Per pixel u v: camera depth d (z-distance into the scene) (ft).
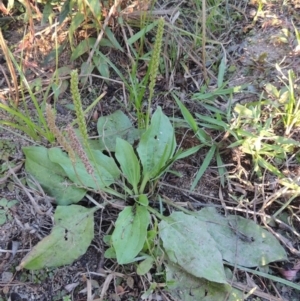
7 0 1.83
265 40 1.82
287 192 1.45
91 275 1.32
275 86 1.69
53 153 1.39
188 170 1.53
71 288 1.30
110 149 1.51
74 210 1.35
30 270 1.30
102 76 1.66
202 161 1.55
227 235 1.39
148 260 1.30
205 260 1.29
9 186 1.42
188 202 1.46
